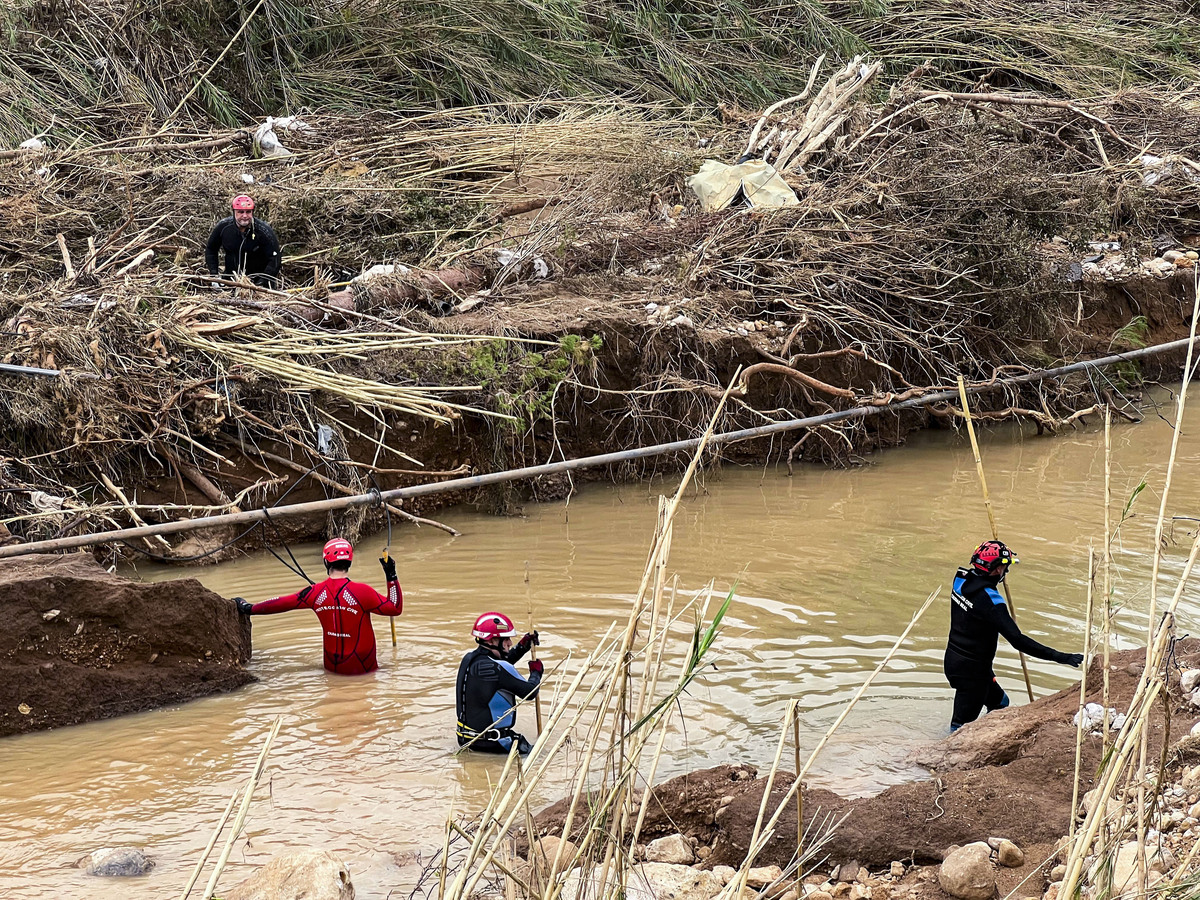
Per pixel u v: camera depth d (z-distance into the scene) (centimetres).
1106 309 1678
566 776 631
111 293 1146
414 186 1619
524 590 950
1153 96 2258
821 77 2344
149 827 593
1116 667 662
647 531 1114
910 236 1473
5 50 1831
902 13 2562
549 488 1240
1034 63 2442
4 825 596
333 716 728
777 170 1731
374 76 2045
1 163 1553
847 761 649
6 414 1025
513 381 1196
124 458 1056
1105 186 1827
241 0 1956
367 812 602
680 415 1319
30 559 785
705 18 2420
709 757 654
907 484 1266
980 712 711
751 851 350
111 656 752
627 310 1341
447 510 1198
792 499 1214
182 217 1438
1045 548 1023
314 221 1495
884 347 1428
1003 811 540
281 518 1100
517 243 1487
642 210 1656
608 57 2259
